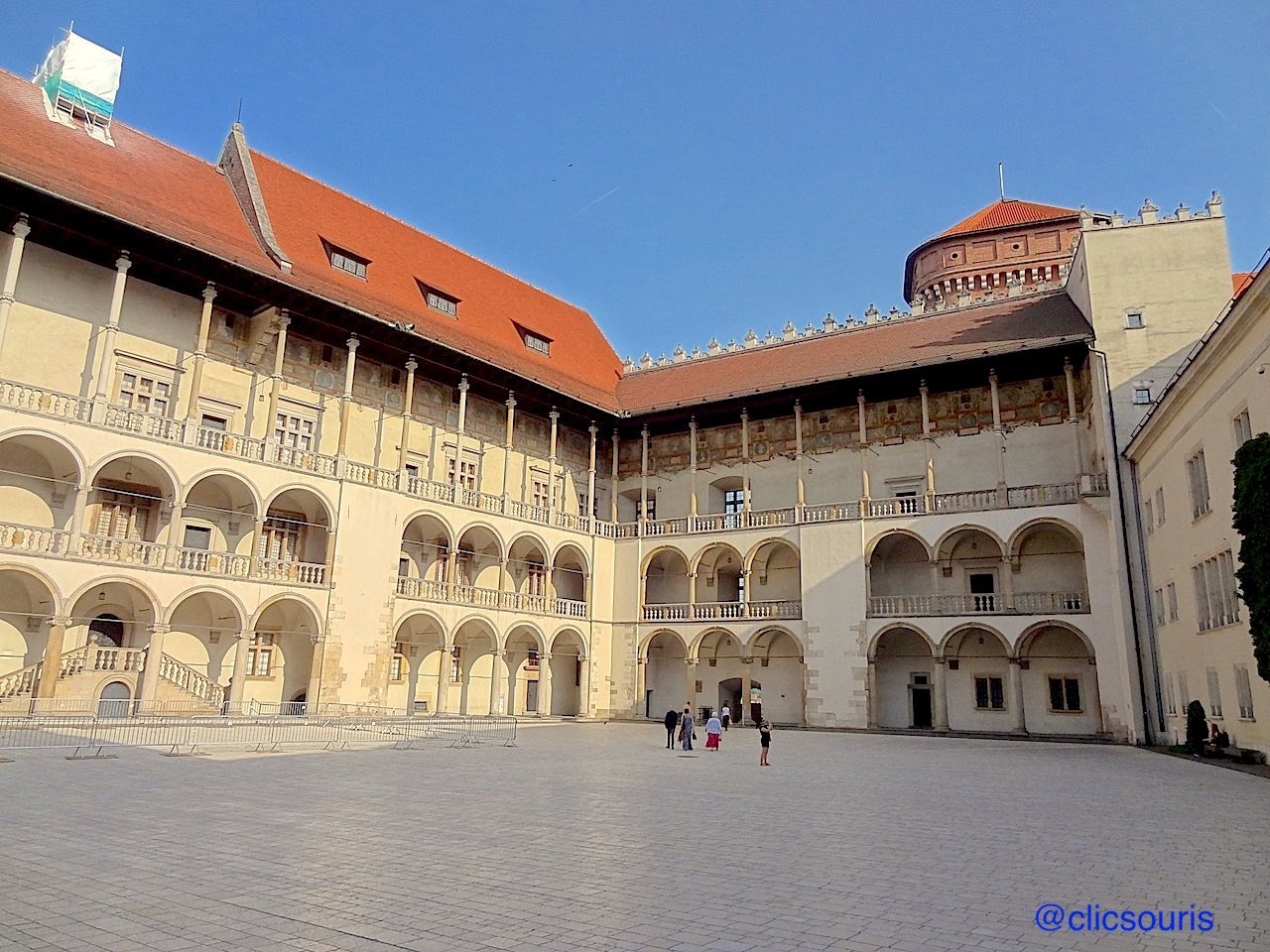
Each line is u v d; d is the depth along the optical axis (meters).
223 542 35.66
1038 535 41.69
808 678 43.38
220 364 36.59
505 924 7.68
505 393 47.19
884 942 7.29
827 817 14.22
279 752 24.55
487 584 46.56
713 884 9.33
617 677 49.62
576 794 16.62
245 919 7.70
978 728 41.47
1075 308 43.22
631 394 55.38
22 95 34.91
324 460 37.53
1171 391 28.64
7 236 30.98
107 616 32.41
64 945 6.93
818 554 44.38
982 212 65.62
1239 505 21.97
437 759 23.81
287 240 40.62
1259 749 24.09
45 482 31.28
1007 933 7.61
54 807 13.54
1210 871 10.23
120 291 32.12
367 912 7.99
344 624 36.56
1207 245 38.38
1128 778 20.67
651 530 50.69
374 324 39.16
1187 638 30.03
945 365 42.16
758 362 52.84
